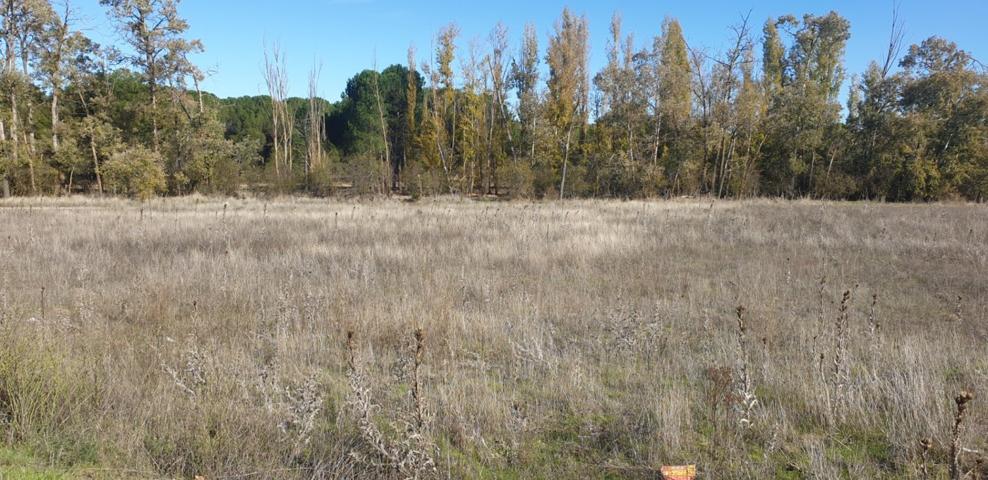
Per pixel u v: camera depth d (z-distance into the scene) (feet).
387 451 11.58
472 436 12.69
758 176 119.24
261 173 117.80
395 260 34.40
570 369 16.72
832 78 143.02
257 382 14.92
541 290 27.14
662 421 13.08
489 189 133.18
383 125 150.30
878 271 32.35
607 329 21.15
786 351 18.43
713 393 13.39
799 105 115.85
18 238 39.86
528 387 15.75
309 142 155.94
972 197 105.19
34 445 11.59
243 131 180.14
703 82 118.01
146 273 28.84
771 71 141.59
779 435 12.73
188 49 107.14
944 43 119.85
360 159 118.93
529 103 134.00
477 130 134.92
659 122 123.24
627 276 31.14
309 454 12.00
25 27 100.48
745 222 53.01
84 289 25.55
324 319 21.86
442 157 129.59
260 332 20.10
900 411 13.24
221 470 11.13
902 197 107.14
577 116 130.41
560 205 86.94
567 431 13.39
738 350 16.94
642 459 12.01
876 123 111.65
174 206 82.64
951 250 37.65
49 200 89.40
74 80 107.86
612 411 14.24
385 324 20.62
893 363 16.48
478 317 21.72
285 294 23.85
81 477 10.62
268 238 42.93
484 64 135.85
